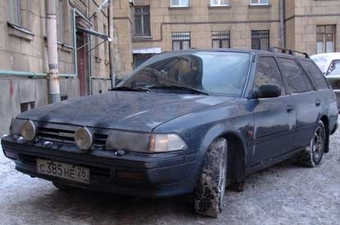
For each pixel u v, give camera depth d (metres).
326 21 25.30
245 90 4.67
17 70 8.73
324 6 25.23
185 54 5.29
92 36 17.89
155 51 28.16
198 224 4.00
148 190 3.59
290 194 4.96
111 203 4.48
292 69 5.91
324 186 5.31
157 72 5.11
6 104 7.86
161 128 3.60
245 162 4.50
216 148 4.05
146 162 3.46
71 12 13.34
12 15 8.73
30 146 4.01
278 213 4.34
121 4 25.84
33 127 4.03
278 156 5.25
